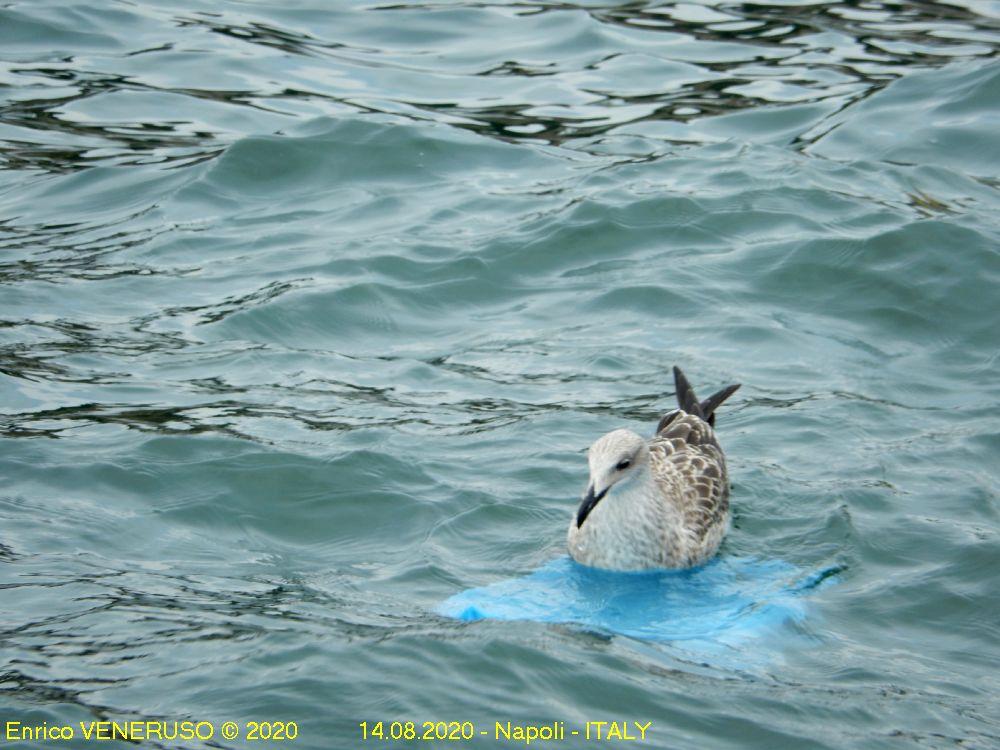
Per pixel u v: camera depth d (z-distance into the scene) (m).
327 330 13.92
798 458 11.70
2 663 8.38
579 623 9.40
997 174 17.11
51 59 20.30
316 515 10.78
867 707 8.28
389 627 9.04
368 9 22.67
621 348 13.62
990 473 11.26
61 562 9.80
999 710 8.29
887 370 13.21
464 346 13.72
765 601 9.77
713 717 8.16
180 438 11.59
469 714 8.05
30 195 16.67
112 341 13.41
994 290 14.45
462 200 16.67
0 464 11.06
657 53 21.08
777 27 21.95
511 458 11.61
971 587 9.77
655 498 10.39
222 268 15.04
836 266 14.96
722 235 15.75
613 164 17.47
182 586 9.60
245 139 17.64
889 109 18.73
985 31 21.33
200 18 22.14
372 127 18.11
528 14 22.53
